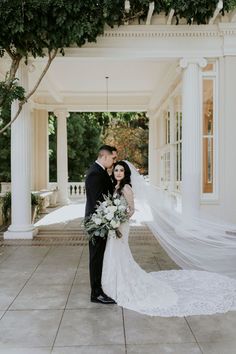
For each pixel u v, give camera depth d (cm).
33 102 1516
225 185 848
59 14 682
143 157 3030
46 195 1418
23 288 512
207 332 375
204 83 863
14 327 390
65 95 1552
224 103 846
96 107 1612
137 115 2698
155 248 740
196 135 841
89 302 459
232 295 469
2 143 1900
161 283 488
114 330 381
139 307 436
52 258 676
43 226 1023
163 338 363
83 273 583
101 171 469
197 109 840
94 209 462
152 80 1325
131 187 493
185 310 426
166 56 829
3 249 746
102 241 466
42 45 732
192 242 586
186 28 819
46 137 1598
